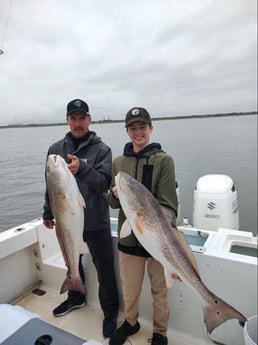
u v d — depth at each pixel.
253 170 9.11
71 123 2.15
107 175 2.03
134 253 1.85
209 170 9.30
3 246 2.30
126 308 2.01
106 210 2.18
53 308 2.45
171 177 1.76
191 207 6.09
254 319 1.74
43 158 2.18
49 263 2.68
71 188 1.64
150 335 2.08
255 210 6.24
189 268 1.49
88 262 2.44
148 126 1.85
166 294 1.88
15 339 1.00
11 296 2.52
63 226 1.66
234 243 2.17
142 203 1.49
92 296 2.47
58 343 0.98
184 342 2.01
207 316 1.47
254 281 1.79
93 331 2.18
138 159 1.85
